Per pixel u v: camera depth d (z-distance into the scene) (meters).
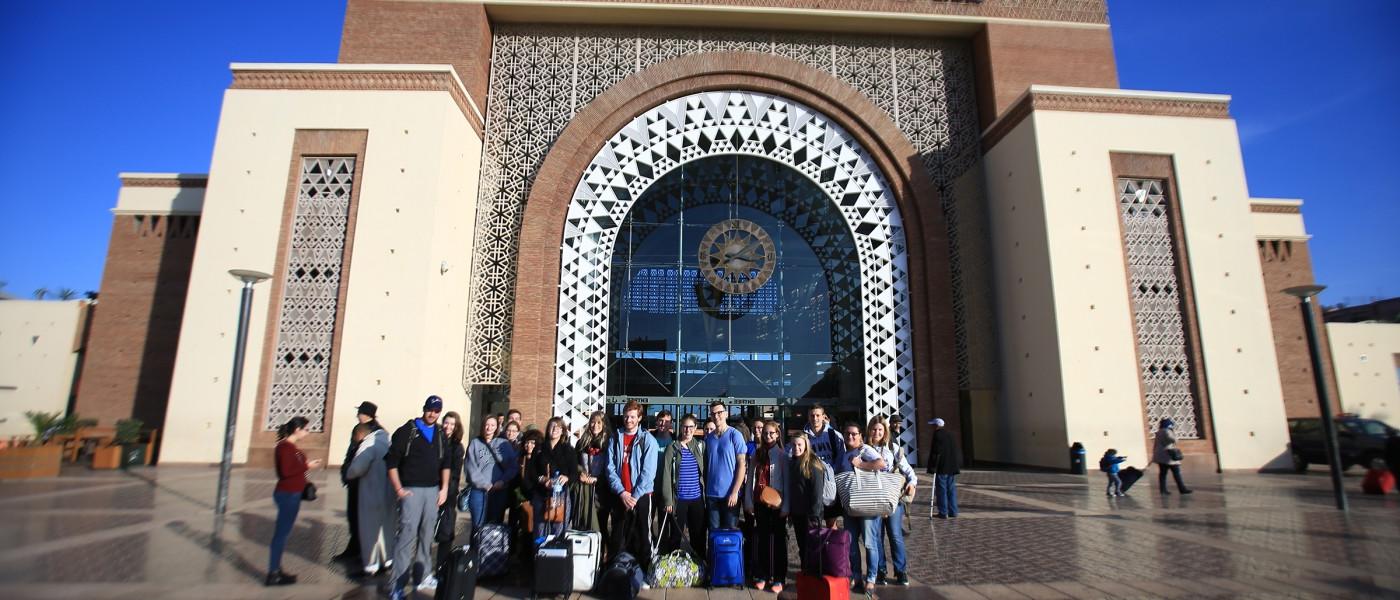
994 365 19.92
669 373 19.84
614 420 19.31
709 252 20.50
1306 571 6.82
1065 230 17.98
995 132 20.45
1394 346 24.92
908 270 20.22
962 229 20.61
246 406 16.00
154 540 8.08
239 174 17.11
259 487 12.81
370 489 6.94
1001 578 6.74
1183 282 18.03
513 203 19.73
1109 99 18.88
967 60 21.89
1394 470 11.44
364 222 16.88
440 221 17.23
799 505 6.14
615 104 20.19
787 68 20.86
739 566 6.51
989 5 21.23
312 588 6.26
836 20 20.88
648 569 6.64
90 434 18.73
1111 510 10.97
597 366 19.03
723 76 20.78
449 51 19.73
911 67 21.67
